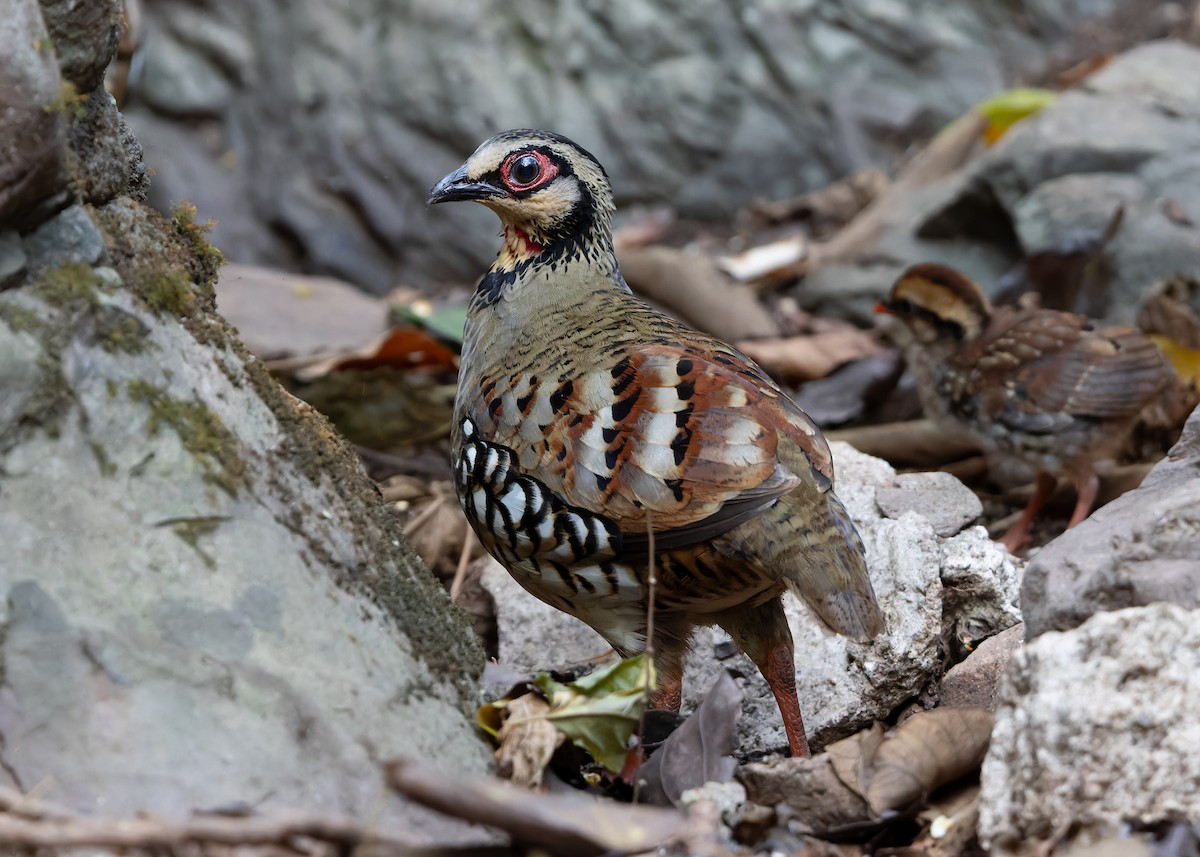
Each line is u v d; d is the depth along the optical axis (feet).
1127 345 38.83
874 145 65.10
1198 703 19.45
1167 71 56.29
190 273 23.86
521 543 26.55
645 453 25.02
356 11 64.80
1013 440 39.04
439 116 63.31
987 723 23.31
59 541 20.16
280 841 17.48
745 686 28.96
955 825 21.86
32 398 20.56
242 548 21.38
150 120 62.85
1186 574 21.49
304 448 23.54
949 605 29.68
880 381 46.68
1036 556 22.91
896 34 66.64
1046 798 19.72
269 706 20.13
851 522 25.88
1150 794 19.24
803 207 62.54
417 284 62.03
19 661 19.27
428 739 21.40
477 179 29.76
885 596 28.63
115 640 19.79
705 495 24.63
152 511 20.93
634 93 65.00
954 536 31.04
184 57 63.52
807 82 65.51
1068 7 68.95
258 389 23.44
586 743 22.45
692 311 51.62
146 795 18.79
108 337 21.35
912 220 56.54
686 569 25.38
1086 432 38.06
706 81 65.16
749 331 50.78
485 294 30.01
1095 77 56.59
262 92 63.46
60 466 20.57
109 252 21.93
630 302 29.19
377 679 21.63
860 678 27.91
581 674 30.09
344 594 22.39
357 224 62.49
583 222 29.99
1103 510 24.14
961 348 40.42
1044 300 50.47
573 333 27.76
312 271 61.72
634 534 25.22
